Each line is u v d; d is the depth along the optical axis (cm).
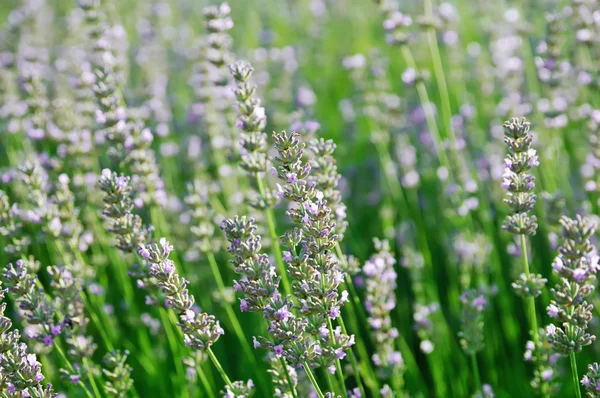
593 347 90
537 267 96
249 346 92
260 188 83
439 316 92
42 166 98
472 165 103
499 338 93
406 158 105
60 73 126
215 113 110
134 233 81
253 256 73
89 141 98
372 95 110
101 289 92
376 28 163
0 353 73
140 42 146
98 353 93
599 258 73
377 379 88
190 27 170
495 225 102
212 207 101
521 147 76
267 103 126
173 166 110
